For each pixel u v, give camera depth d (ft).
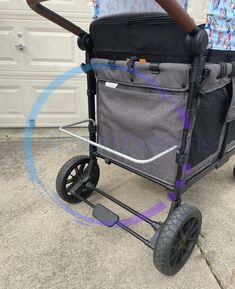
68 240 4.93
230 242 4.97
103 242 4.91
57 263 4.45
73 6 8.74
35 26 8.86
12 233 5.05
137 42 4.01
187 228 4.28
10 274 4.23
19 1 8.49
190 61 3.58
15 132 9.96
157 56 3.95
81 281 4.15
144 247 4.83
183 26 3.11
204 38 3.21
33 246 4.76
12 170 7.28
